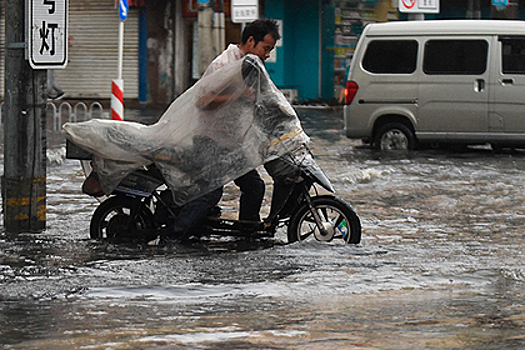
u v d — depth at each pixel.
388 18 39.19
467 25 18.08
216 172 8.52
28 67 9.66
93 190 8.84
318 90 36.97
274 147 8.41
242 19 20.92
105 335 5.33
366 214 11.05
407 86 18.38
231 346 5.06
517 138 17.75
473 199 12.27
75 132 8.70
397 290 6.80
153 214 8.95
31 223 9.78
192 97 8.50
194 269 7.56
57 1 9.54
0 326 5.57
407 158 17.23
